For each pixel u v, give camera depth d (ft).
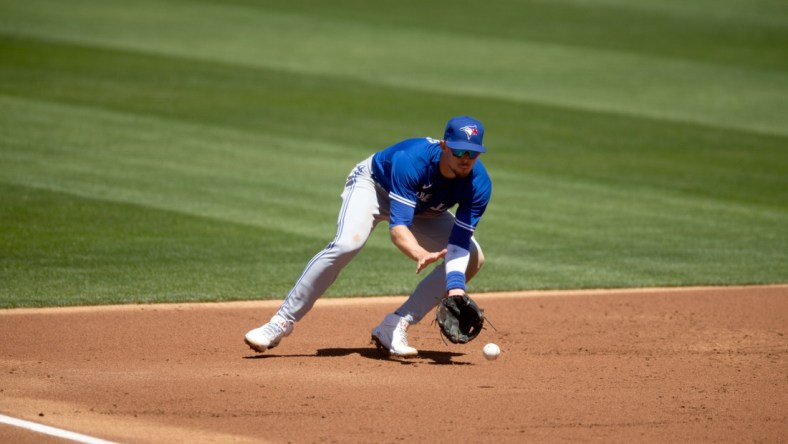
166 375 77.05
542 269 123.24
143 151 182.91
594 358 85.87
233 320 96.89
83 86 236.63
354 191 82.28
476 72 283.59
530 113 236.43
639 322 99.96
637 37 352.08
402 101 242.17
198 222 139.64
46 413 67.10
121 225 136.15
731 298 111.24
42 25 311.88
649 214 156.15
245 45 302.25
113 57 272.31
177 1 371.56
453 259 79.51
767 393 75.31
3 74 243.40
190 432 63.93
